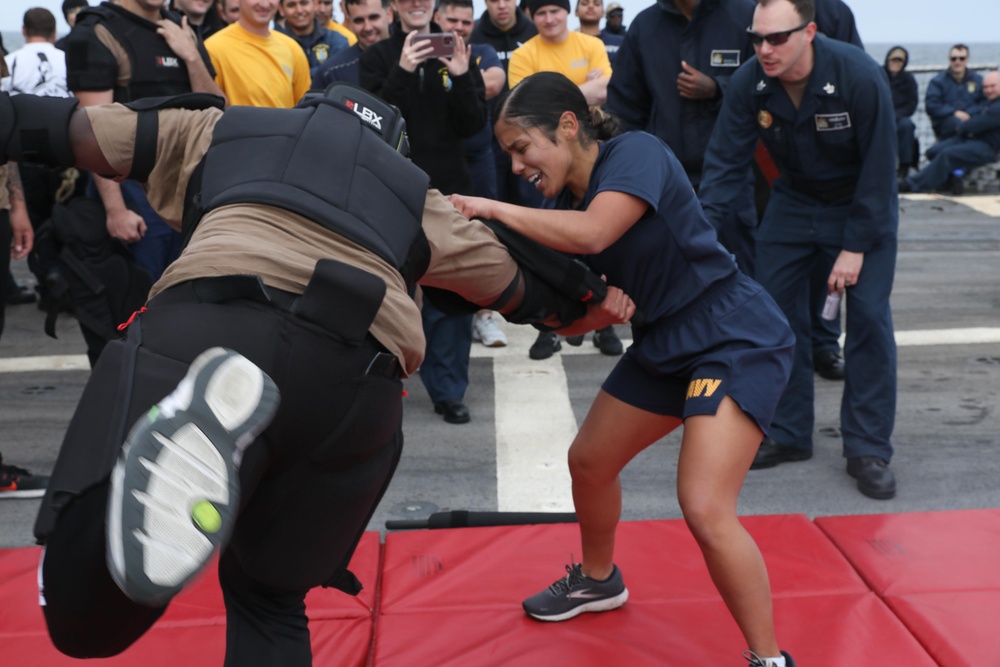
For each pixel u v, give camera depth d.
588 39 5.74
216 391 1.28
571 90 2.20
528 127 2.16
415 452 4.08
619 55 4.73
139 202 4.12
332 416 1.57
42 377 5.12
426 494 3.69
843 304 6.56
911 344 5.40
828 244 3.70
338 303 1.53
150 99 1.79
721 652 2.44
